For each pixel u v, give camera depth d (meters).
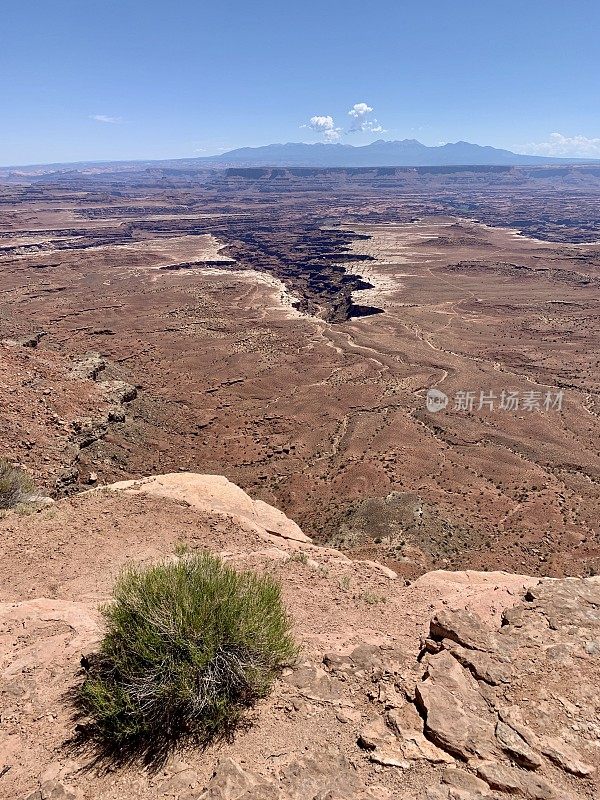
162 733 5.16
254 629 5.80
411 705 5.48
